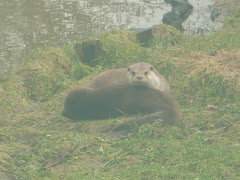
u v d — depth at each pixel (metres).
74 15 24.38
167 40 20.20
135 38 20.27
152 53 18.61
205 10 25.08
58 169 12.33
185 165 11.88
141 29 20.83
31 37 21.89
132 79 14.64
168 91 15.52
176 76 16.73
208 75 16.09
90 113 14.88
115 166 12.30
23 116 15.23
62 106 15.87
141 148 12.90
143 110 14.53
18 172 12.18
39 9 25.08
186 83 16.17
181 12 24.36
